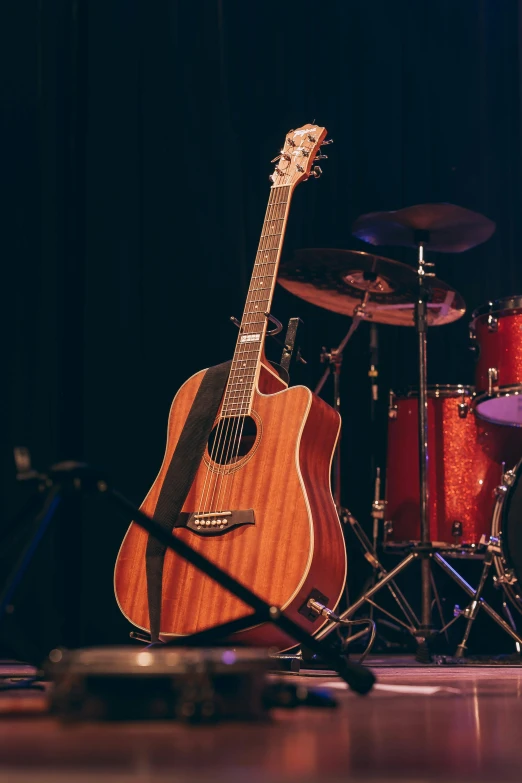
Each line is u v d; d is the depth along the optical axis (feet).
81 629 11.00
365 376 12.99
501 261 13.57
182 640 7.34
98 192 11.63
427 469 10.37
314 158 9.19
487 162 13.64
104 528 11.19
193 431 7.97
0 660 9.95
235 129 12.46
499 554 10.32
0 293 11.22
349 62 13.25
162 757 2.95
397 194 13.26
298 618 7.32
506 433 11.41
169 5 12.19
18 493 10.95
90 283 11.51
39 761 2.85
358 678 4.64
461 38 13.67
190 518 7.64
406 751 3.21
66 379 9.45
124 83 11.89
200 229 12.10
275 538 7.35
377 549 12.75
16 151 11.41
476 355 11.27
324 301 12.42
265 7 12.85
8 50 11.47
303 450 7.69
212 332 12.00
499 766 2.90
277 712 4.45
